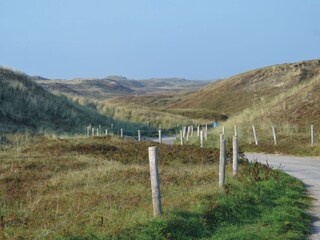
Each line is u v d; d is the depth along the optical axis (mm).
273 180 15141
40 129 38938
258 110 43000
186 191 12469
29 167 18562
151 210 10008
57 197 12047
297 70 111938
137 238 8516
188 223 9469
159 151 22984
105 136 30891
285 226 10258
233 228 9867
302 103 40469
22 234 8367
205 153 22203
